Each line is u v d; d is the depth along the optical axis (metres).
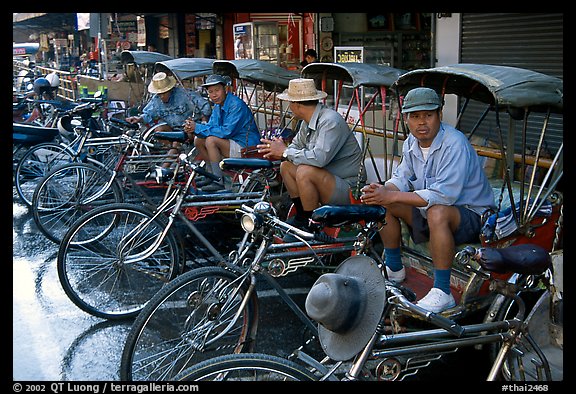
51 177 6.65
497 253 2.82
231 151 6.68
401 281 4.32
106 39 17.19
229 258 3.99
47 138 8.38
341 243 4.17
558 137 6.20
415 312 2.72
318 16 11.46
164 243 4.99
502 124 6.73
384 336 2.74
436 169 4.02
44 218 7.02
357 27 11.73
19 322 4.89
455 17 7.44
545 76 3.88
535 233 4.10
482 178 4.05
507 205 4.55
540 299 3.51
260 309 5.07
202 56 16.84
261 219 3.59
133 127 8.57
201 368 2.73
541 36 6.43
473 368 4.11
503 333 2.96
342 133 5.21
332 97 9.87
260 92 9.46
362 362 2.70
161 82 7.86
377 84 5.29
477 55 7.24
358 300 2.71
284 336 4.61
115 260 4.92
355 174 5.37
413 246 4.55
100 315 4.88
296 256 4.06
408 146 4.28
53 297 5.37
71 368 4.22
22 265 6.13
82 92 13.16
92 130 8.09
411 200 3.90
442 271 3.86
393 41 11.73
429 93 3.97
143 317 3.57
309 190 5.10
